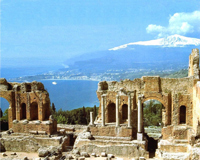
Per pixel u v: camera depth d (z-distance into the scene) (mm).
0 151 44406
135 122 45562
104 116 45125
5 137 46688
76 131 55344
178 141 41500
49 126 46906
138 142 42312
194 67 43156
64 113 82438
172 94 43688
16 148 44688
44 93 48250
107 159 39969
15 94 48938
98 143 43312
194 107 41156
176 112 43281
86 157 41281
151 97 44500
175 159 38031
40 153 40781
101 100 45625
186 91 43156
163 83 44312
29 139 44688
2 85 50250
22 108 50656
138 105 43531
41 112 48375
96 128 45344
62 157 40656
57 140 44906
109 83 46969
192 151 36062
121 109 45875
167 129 43281
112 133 44688
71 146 46688
